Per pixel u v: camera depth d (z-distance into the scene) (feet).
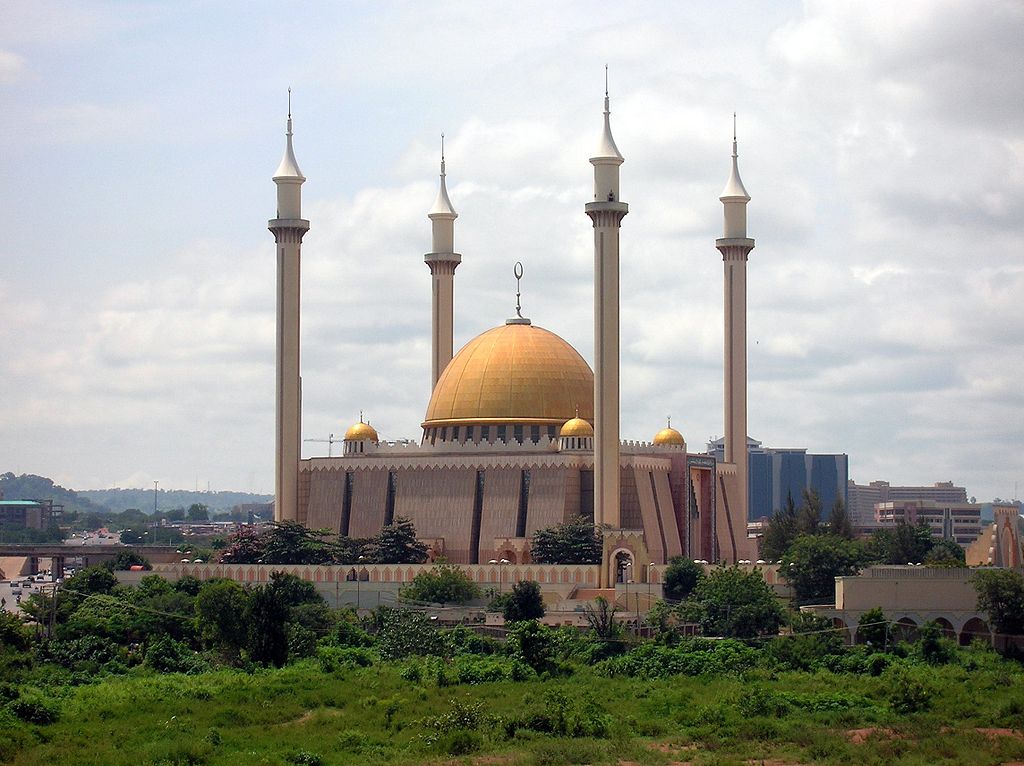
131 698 538.47
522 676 590.14
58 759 444.55
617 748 455.63
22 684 561.43
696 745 469.98
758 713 511.81
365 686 568.41
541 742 463.83
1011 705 511.40
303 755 445.78
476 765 436.35
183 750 449.48
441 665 602.85
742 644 636.48
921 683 537.24
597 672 607.37
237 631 634.02
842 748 452.76
